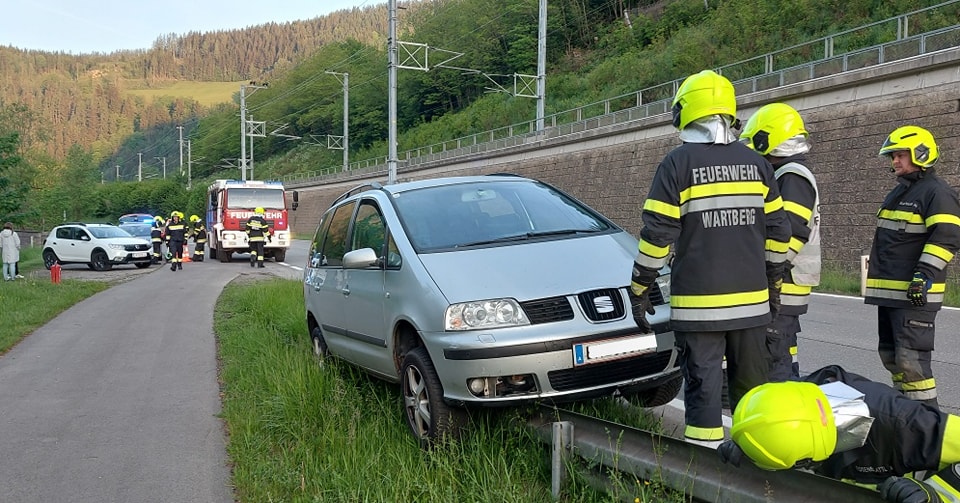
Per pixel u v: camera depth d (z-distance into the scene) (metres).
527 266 4.82
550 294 4.55
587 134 32.59
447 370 4.48
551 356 4.36
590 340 4.42
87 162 87.00
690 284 3.77
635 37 56.94
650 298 4.68
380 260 5.49
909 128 4.80
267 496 4.36
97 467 5.15
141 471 5.06
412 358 4.87
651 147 28.52
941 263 4.61
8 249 21.69
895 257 4.86
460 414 4.61
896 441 2.72
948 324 10.05
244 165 59.97
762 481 2.97
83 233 27.02
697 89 3.77
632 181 29.42
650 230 3.76
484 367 4.35
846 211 19.36
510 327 4.41
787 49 24.61
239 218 28.72
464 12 79.88
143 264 27.55
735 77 31.78
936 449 2.65
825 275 16.91
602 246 5.16
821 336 9.25
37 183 53.62
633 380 4.60
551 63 67.25
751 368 3.87
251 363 7.76
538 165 36.66
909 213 4.76
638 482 3.49
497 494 3.84
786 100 21.88
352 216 6.50
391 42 31.11
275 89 122.06
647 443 3.58
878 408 2.76
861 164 19.03
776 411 2.52
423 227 5.46
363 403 5.74
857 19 32.09
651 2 62.66
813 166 20.50
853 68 19.67
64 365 8.70
